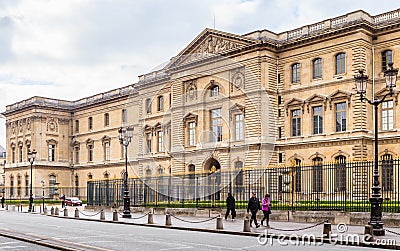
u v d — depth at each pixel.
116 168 109.62
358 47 65.12
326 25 69.06
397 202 39.84
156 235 30.38
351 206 39.97
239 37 73.31
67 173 122.31
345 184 43.62
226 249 22.89
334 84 67.50
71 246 22.94
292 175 44.12
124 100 108.44
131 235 30.27
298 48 72.00
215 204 48.03
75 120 124.06
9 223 41.81
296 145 70.75
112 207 59.81
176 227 36.34
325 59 68.88
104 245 24.23
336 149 66.50
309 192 50.16
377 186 29.19
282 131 73.00
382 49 65.88
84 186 119.00
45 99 121.12
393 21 64.50
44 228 35.78
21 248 23.11
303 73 71.38
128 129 42.75
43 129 119.31
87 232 32.38
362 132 64.12
